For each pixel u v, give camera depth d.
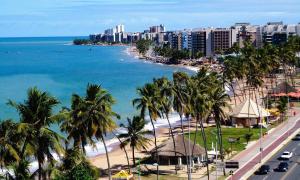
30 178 60.97
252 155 125.81
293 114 188.62
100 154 133.12
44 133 61.41
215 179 103.81
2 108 191.88
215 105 106.56
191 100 103.44
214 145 136.25
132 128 110.06
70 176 65.94
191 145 117.75
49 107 63.41
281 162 115.25
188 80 107.19
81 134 80.44
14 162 60.47
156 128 168.50
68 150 73.81
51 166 64.94
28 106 63.00
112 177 100.50
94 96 81.88
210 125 169.12
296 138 146.00
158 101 106.31
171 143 118.69
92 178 69.69
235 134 152.38
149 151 132.25
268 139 146.00
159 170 112.12
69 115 74.69
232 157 124.06
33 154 61.12
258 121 164.88
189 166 105.94
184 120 183.88
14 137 60.25
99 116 80.38
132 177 102.31
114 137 155.38
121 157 128.38
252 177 105.50
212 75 135.50
